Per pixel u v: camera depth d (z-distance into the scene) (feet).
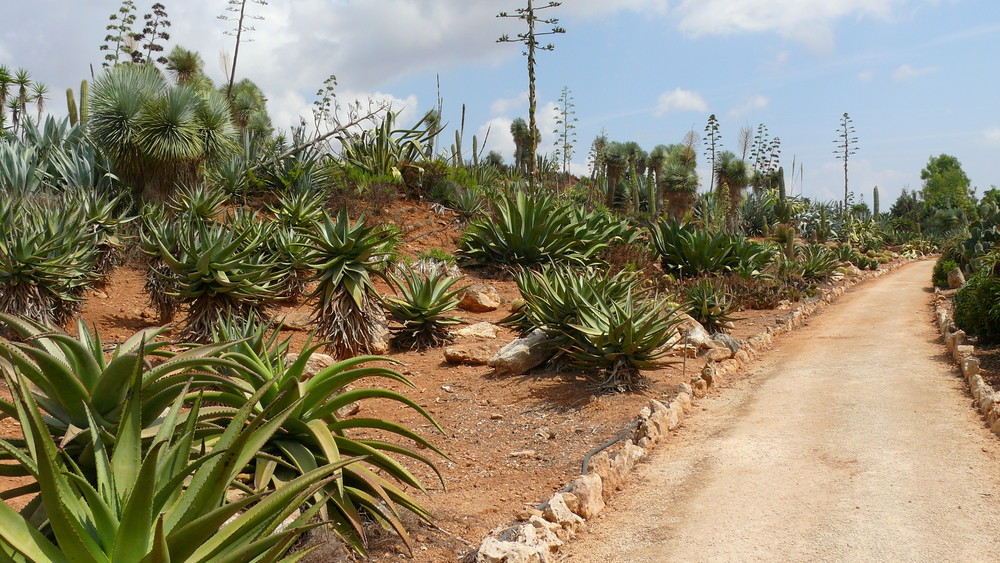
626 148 158.61
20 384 9.80
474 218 68.59
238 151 64.64
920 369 33.50
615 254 62.54
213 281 31.09
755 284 65.05
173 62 95.40
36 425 7.77
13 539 8.20
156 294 37.65
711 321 46.16
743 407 28.50
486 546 14.29
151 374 11.18
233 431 10.77
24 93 85.30
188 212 45.29
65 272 32.58
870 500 17.49
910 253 157.79
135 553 8.52
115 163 52.42
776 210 169.48
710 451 22.74
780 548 15.19
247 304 32.91
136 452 9.91
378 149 72.28
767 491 18.72
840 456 21.20
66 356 11.20
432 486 19.61
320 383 14.79
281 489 9.89
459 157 90.43
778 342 46.80
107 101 51.72
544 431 24.59
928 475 18.95
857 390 30.01
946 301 57.88
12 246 30.09
